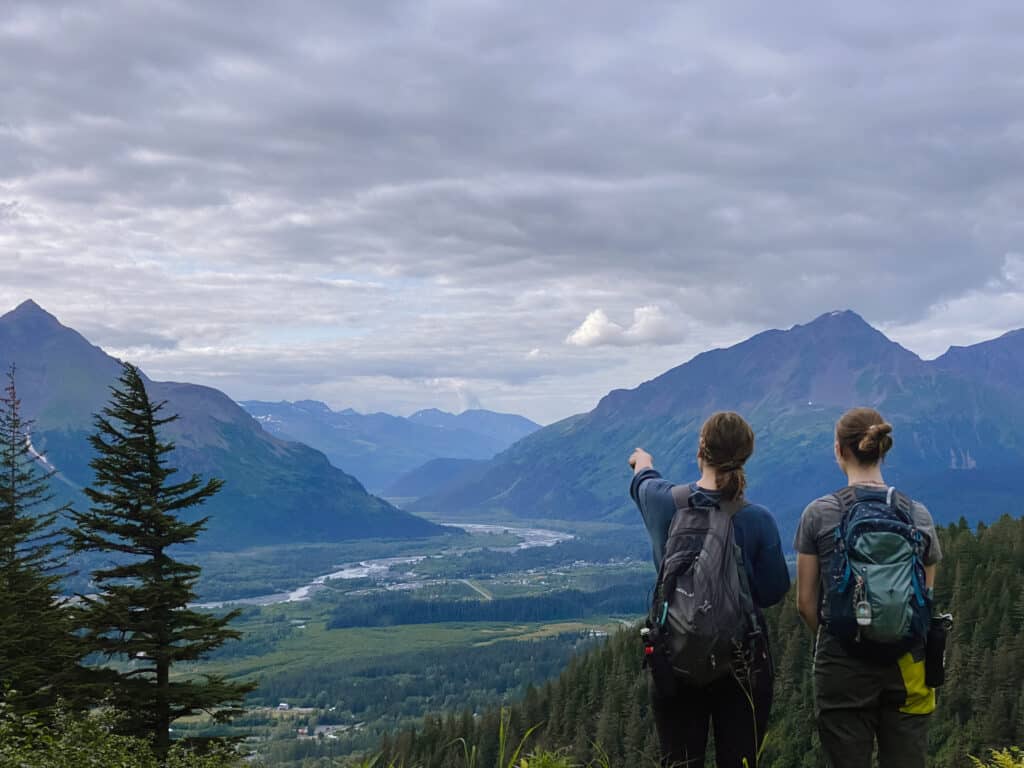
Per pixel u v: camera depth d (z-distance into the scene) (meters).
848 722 5.55
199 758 20.09
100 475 27.22
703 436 5.66
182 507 28.20
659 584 5.50
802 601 5.77
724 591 5.29
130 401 27.91
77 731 16.42
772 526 5.51
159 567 27.31
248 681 27.11
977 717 75.50
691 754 5.63
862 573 5.34
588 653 102.56
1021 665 77.31
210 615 27.52
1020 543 107.56
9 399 35.28
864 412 5.86
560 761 6.04
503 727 6.22
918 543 5.44
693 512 5.55
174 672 160.12
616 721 65.62
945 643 5.41
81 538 26.98
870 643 5.33
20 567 30.80
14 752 14.94
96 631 25.78
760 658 5.32
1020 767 6.72
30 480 34.88
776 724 64.31
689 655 5.29
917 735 5.50
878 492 5.68
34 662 25.03
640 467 6.17
